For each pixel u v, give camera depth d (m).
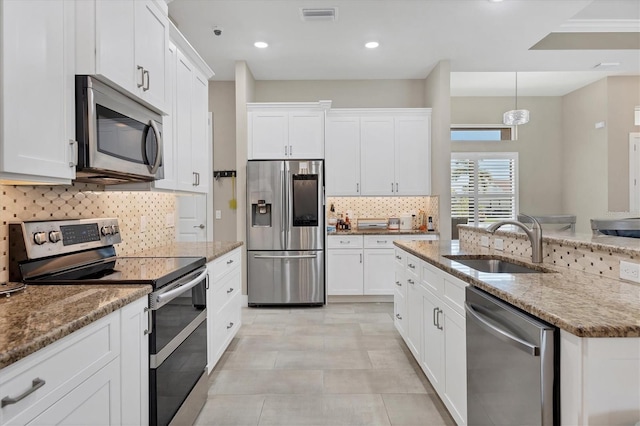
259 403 2.24
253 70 4.65
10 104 1.13
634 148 5.73
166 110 2.15
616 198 5.71
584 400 0.97
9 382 0.80
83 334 1.07
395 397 2.30
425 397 2.30
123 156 1.72
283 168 4.31
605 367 0.97
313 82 4.99
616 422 0.97
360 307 4.35
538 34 3.70
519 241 2.33
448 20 3.41
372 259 4.50
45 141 1.29
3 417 0.79
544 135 6.68
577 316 1.04
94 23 1.46
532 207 6.66
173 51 2.41
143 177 1.92
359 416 2.10
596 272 1.67
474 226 3.03
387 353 2.99
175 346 1.74
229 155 4.90
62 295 1.32
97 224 1.96
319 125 4.48
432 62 4.43
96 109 1.51
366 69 4.64
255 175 4.31
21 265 1.50
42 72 1.27
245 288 4.43
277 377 2.58
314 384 2.48
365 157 4.69
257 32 3.63
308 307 4.36
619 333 0.95
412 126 4.70
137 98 1.83
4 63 1.11
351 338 3.33
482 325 1.42
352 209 5.04
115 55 1.59
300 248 4.34
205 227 4.88
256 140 4.46
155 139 2.02
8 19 1.12
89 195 2.03
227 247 2.86
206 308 2.31
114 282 1.52
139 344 1.43
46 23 1.29
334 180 4.68
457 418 1.82
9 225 1.50
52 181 1.37
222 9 3.20
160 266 1.91
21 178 1.23
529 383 1.15
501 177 6.64
